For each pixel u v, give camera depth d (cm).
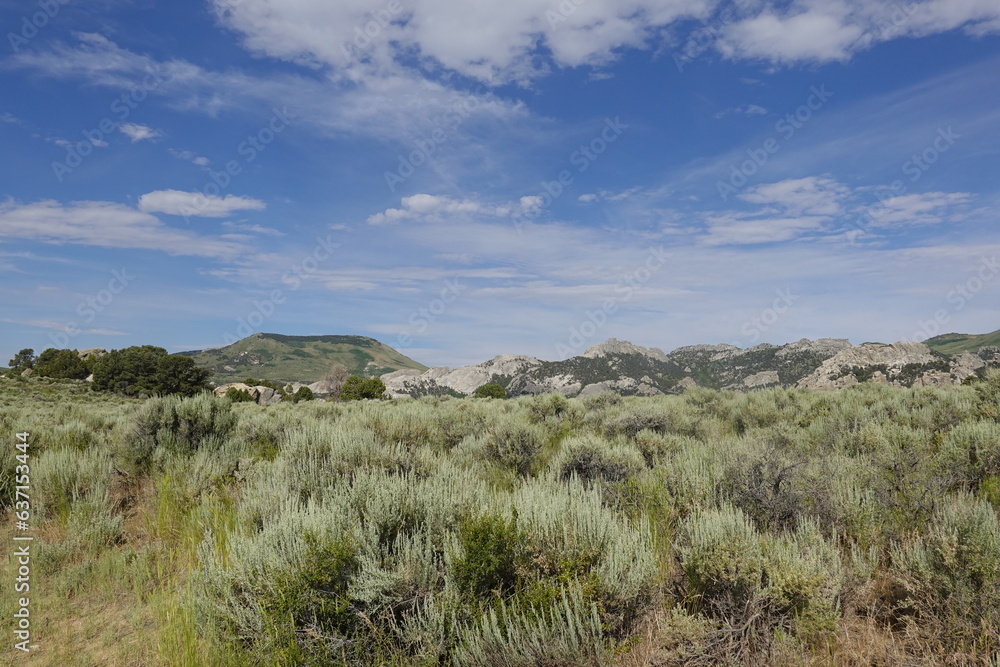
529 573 356
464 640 312
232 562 376
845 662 314
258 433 1114
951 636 319
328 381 8788
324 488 489
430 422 1076
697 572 377
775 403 1523
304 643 313
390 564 356
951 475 583
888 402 1255
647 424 1094
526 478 748
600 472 682
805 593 331
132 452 849
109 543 572
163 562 517
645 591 342
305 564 338
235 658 318
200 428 948
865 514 453
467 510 418
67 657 357
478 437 994
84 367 7231
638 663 312
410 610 332
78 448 934
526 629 302
